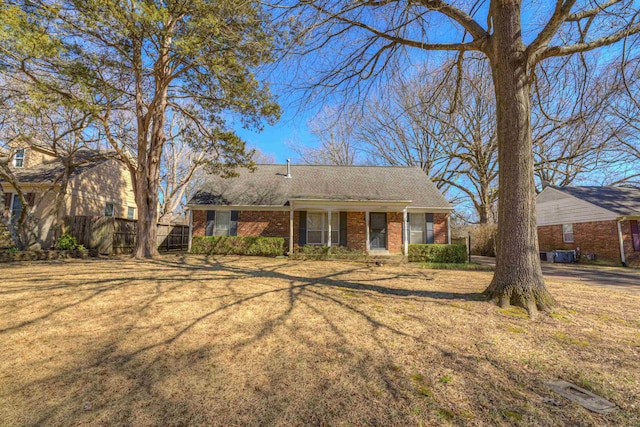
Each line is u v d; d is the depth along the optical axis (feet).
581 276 32.30
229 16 25.22
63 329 11.84
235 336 11.30
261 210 48.65
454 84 29.35
